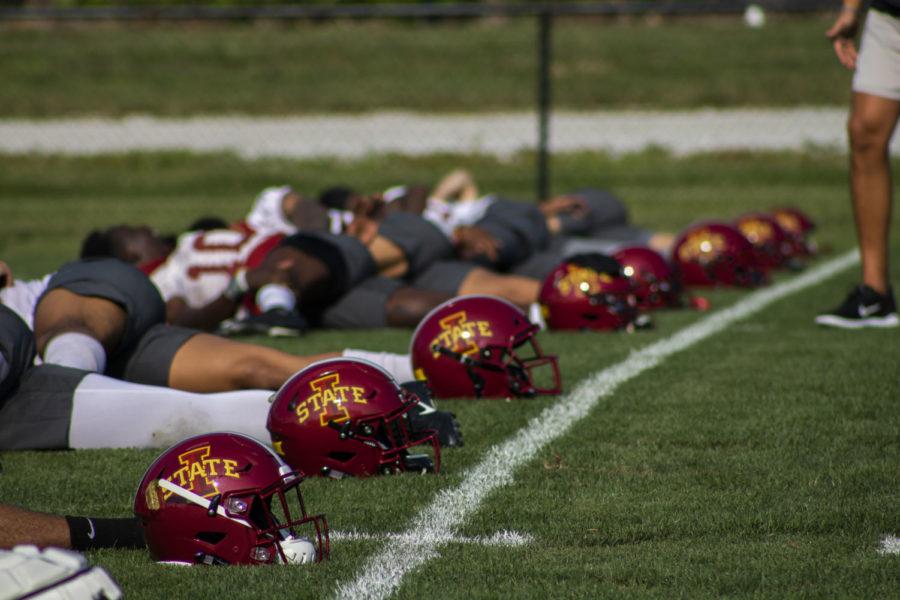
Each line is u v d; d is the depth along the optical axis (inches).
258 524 411.5
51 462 533.3
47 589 309.3
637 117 2568.9
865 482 480.4
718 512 445.7
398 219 973.2
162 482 393.7
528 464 516.1
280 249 874.8
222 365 601.9
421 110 2647.6
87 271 606.2
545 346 806.5
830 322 869.8
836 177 2039.9
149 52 3095.5
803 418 588.7
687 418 593.3
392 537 425.1
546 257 1104.8
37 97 2679.6
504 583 378.3
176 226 1644.9
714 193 1932.8
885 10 785.6
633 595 366.6
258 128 2497.5
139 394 549.0
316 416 481.4
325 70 2965.1
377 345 834.8
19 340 543.5
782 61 2999.5
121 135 2425.0
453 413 607.8
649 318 865.5
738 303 1018.7
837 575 381.1
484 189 1979.6
